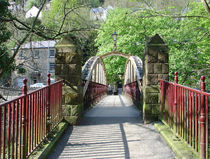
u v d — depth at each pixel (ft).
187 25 27.66
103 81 65.67
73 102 18.48
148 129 17.03
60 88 17.88
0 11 19.04
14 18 20.67
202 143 9.00
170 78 31.45
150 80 18.66
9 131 8.25
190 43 27.09
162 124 17.21
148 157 11.82
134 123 19.06
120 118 21.26
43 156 10.78
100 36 61.46
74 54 18.63
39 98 12.19
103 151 12.74
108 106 33.78
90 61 36.94
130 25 45.57
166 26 42.47
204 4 20.97
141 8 27.27
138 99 27.68
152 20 44.55
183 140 11.84
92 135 15.83
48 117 13.80
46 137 13.39
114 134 16.02
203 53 28.73
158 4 28.86
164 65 18.67
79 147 13.38
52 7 24.71
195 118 9.98
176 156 11.46
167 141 13.50
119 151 12.71
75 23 26.91
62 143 14.10
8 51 23.49
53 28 25.80
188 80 30.53
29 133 10.41
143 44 51.60
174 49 29.58
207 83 26.30
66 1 23.57
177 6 28.58
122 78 78.69
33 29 22.20
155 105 18.53
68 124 18.38
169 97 15.23
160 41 18.90
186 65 28.53
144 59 20.04
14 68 23.44
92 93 33.73
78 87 18.71
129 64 51.13
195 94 10.00
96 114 23.88
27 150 10.05
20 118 9.46
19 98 9.16
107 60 71.72
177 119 13.15
